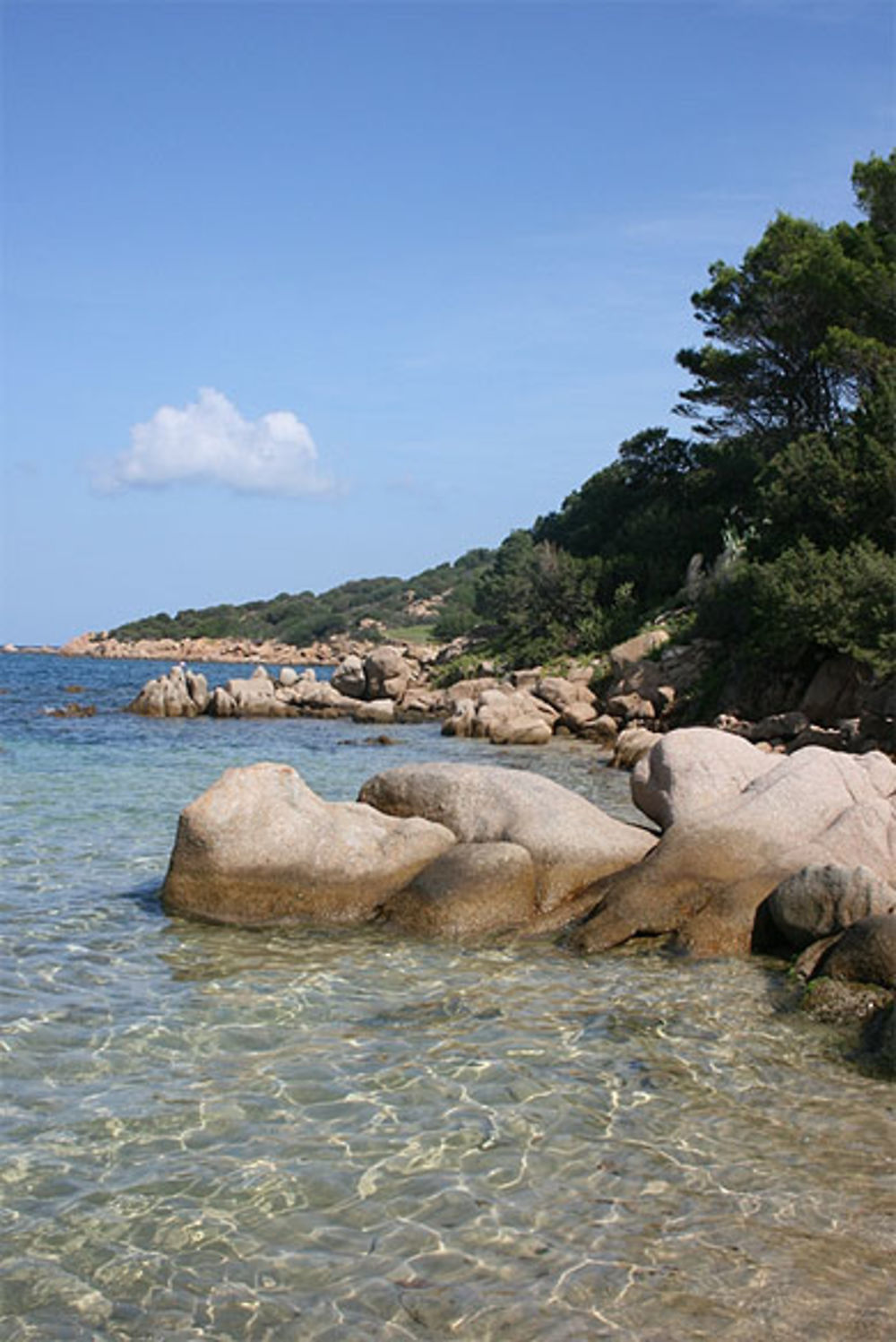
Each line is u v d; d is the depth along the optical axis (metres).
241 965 11.20
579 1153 7.12
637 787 15.05
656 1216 6.37
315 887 13.04
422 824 13.73
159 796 22.95
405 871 13.24
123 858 16.30
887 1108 7.84
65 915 13.00
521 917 12.59
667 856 12.66
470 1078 8.28
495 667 64.19
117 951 11.61
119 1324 5.43
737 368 61.81
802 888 11.30
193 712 52.62
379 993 10.32
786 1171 6.91
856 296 54.16
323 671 136.62
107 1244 6.07
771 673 41.53
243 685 53.75
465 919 12.41
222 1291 5.68
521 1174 6.84
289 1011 9.76
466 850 13.08
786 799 13.21
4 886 14.37
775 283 57.22
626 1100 7.93
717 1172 6.89
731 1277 5.79
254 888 13.03
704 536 64.81
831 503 43.47
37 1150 7.07
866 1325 5.41
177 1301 5.61
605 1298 5.61
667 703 43.62
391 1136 7.34
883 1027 8.96
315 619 185.00
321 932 12.52
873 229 55.69
